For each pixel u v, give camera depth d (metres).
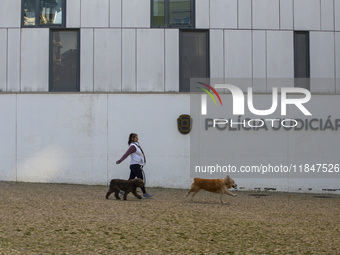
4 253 6.96
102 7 16.67
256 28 16.97
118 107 16.53
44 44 16.61
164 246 7.73
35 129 16.41
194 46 16.91
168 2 16.84
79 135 16.45
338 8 17.16
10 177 16.38
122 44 16.66
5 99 16.47
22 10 16.67
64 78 16.66
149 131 16.56
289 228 9.32
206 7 16.88
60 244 7.63
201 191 15.93
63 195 13.45
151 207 11.44
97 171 16.42
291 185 16.84
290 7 17.11
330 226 9.62
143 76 16.66
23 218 9.40
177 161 16.55
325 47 17.16
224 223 9.60
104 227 8.82
